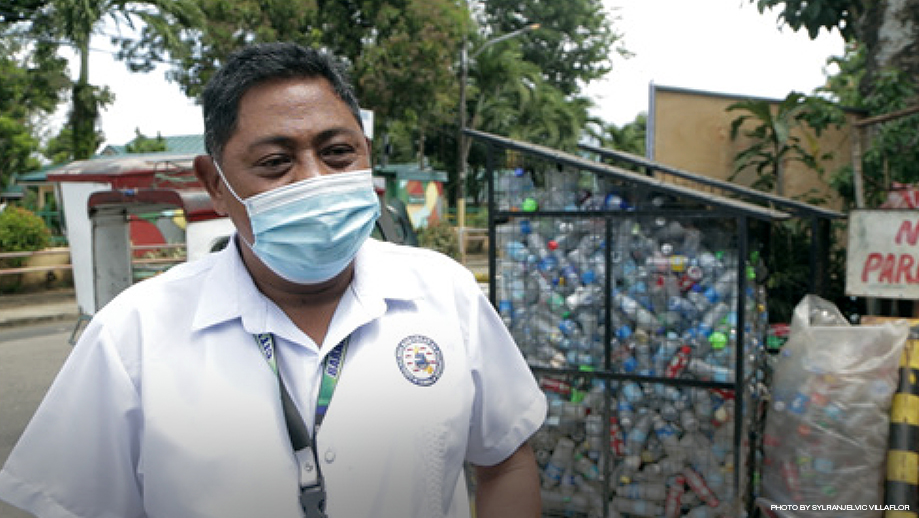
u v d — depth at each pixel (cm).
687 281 300
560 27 3084
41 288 1249
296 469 113
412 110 1992
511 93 2591
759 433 333
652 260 306
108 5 980
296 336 118
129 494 122
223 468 111
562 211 319
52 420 120
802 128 689
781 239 492
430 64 1869
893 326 289
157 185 711
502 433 139
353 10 1861
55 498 119
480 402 136
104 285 568
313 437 114
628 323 311
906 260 341
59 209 1420
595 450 323
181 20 1097
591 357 321
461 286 135
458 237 1836
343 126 120
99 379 118
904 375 283
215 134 120
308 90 118
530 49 3083
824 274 449
